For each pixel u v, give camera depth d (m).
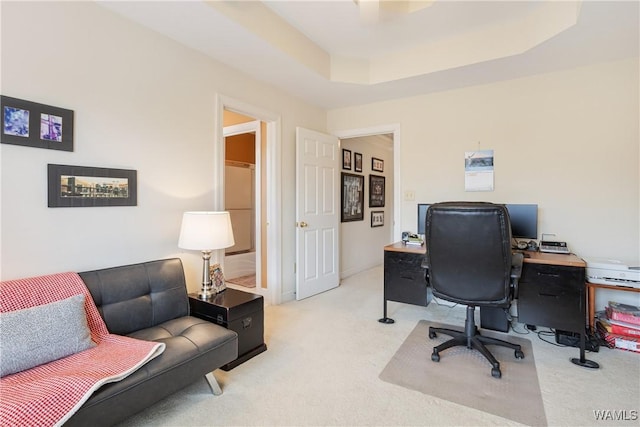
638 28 2.19
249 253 5.24
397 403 1.75
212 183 2.69
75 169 1.88
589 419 1.62
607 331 2.45
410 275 2.84
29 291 1.56
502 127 3.19
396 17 2.54
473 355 2.31
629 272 2.37
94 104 1.96
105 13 2.00
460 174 3.40
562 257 2.44
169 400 1.77
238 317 2.15
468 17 2.54
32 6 1.71
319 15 2.52
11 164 1.65
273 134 3.40
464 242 2.04
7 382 1.26
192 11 2.03
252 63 2.77
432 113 3.55
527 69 2.90
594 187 2.81
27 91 1.69
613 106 2.73
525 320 2.36
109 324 1.79
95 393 1.26
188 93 2.50
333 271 4.14
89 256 1.95
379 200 5.92
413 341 2.54
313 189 3.80
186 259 2.51
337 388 1.89
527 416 1.65
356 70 3.24
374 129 3.91
